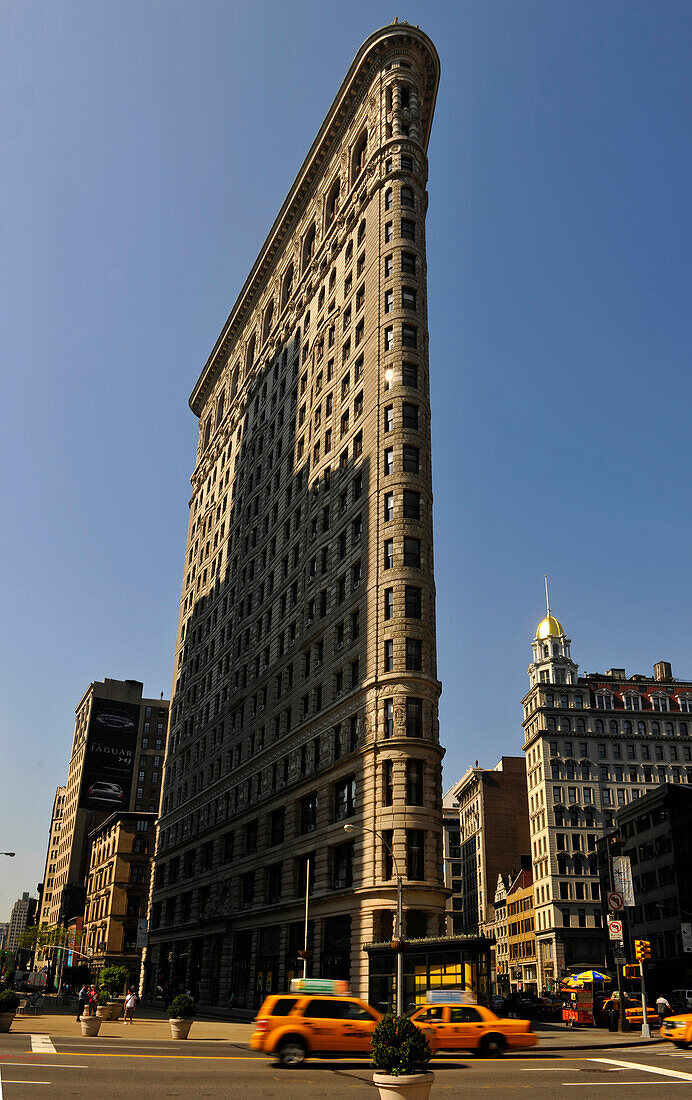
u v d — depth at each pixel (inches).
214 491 4323.3
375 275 2586.1
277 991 2322.8
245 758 3063.5
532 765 5064.0
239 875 2859.3
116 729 5949.8
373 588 2198.6
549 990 4301.2
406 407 2335.1
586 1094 749.9
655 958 3277.6
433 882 1876.2
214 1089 743.7
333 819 2202.3
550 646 5329.7
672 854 3257.9
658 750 4982.8
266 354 3725.4
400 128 2743.6
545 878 4667.8
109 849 5482.3
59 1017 2116.1
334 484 2628.0
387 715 2026.3
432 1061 1093.1
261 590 3245.6
